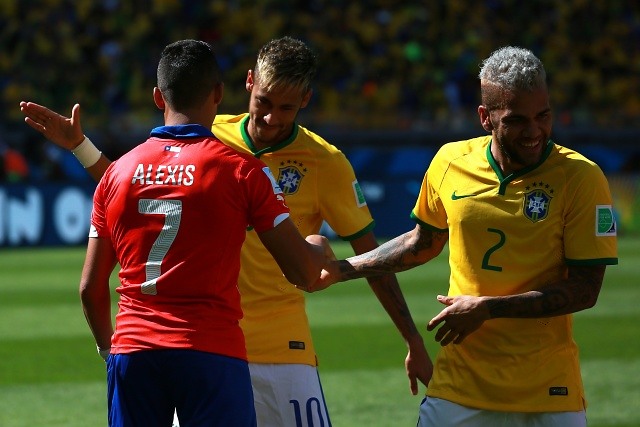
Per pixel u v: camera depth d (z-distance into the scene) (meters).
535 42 96.50
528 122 12.82
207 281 11.81
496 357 13.60
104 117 75.25
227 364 11.80
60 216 66.25
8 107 77.00
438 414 13.91
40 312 40.16
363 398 26.30
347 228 16.61
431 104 87.44
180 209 11.82
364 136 78.19
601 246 13.26
